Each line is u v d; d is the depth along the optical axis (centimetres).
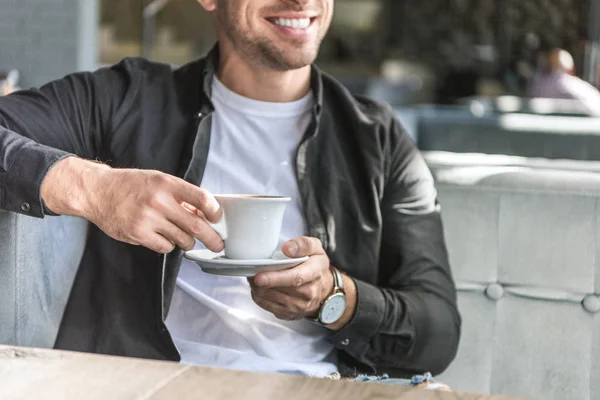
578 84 835
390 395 87
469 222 191
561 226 185
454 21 1228
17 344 153
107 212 143
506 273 189
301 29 182
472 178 191
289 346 174
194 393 85
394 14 1279
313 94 188
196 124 182
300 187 180
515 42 1138
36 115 177
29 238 156
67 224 173
